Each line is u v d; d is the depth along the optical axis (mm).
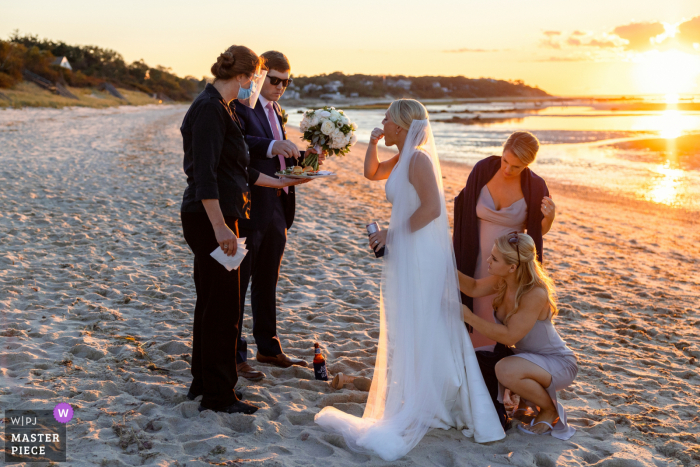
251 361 3965
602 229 9695
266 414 3146
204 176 2812
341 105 157500
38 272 5449
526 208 3469
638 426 3225
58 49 94062
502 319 3287
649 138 28062
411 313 3029
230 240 2854
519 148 3182
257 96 3498
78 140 19938
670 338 4832
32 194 9219
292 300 5344
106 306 4797
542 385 3094
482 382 3066
